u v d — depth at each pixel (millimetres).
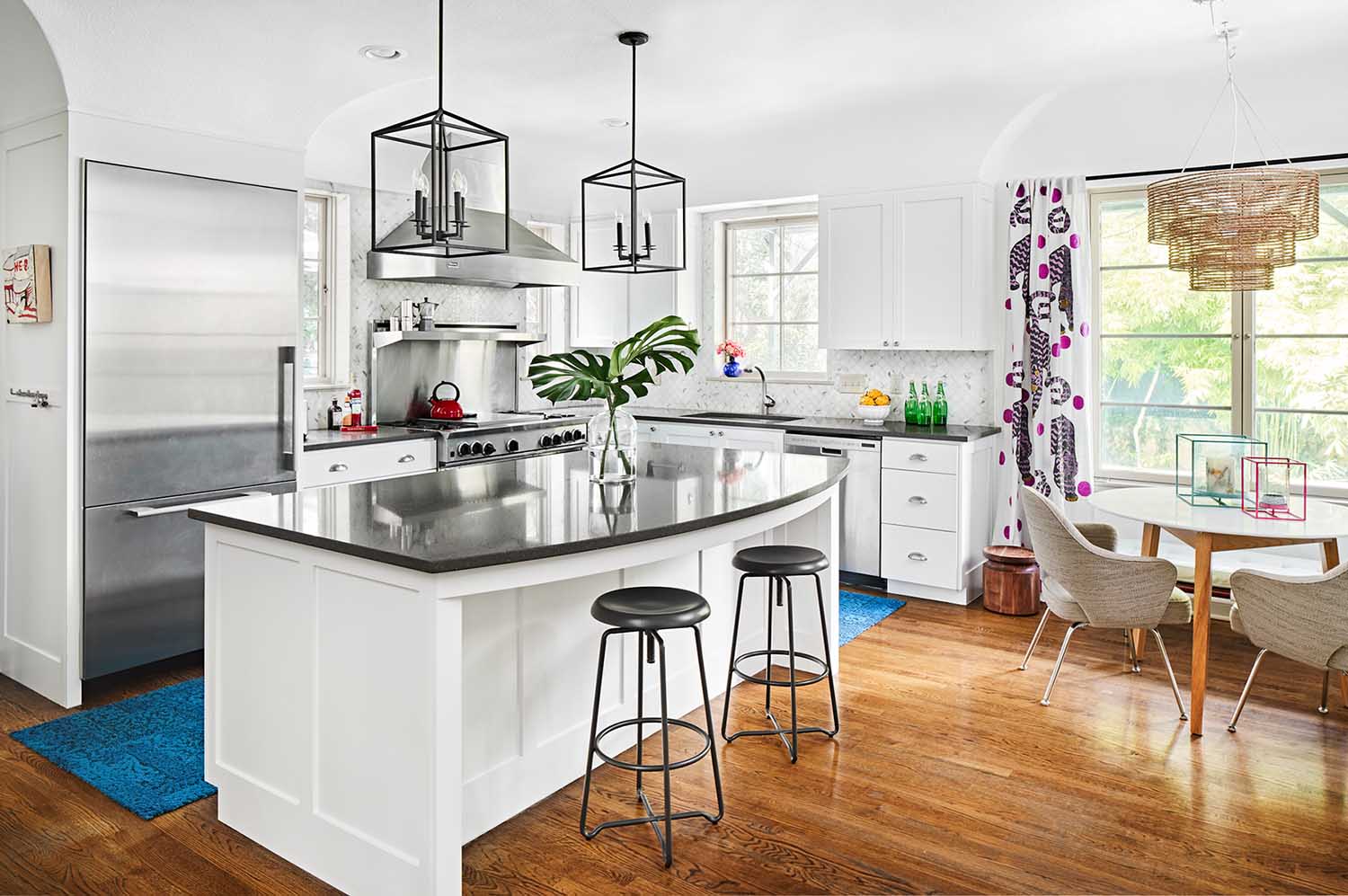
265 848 2566
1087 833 2602
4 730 3328
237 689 2623
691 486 3154
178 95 3648
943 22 3633
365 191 5402
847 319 5688
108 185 3500
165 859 2502
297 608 2432
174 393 3758
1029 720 3420
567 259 5723
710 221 6703
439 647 2121
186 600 3871
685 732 3340
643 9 3428
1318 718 3424
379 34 3615
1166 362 5105
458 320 6105
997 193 5363
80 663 3564
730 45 3842
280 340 4129
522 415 6156
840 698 3650
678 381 6953
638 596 2586
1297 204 3471
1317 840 2553
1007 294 5348
